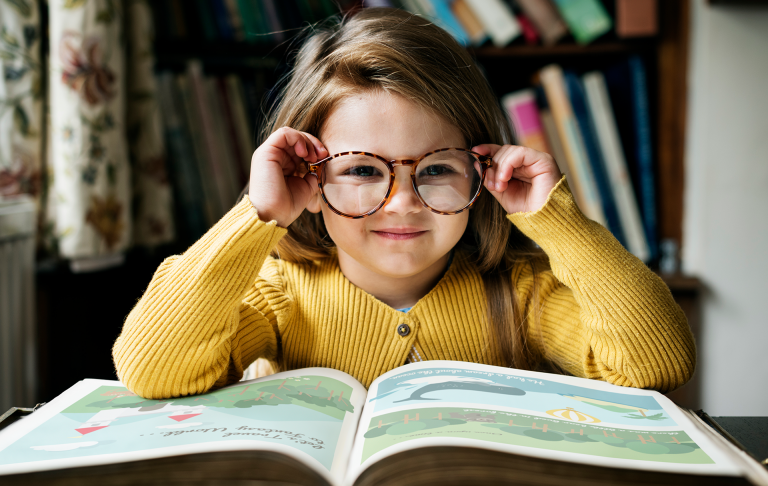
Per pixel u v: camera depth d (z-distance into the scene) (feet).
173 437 1.52
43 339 4.22
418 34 2.39
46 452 1.44
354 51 2.25
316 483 1.31
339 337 2.37
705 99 4.24
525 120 4.46
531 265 2.61
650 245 4.54
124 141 4.02
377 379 2.01
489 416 1.62
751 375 4.45
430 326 2.38
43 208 3.84
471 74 2.46
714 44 4.17
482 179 2.22
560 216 2.13
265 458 1.38
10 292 3.30
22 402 3.44
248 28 4.45
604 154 4.43
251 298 2.37
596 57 4.74
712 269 4.38
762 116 4.20
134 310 2.11
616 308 2.07
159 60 4.55
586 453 1.42
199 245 2.11
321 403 1.80
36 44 3.72
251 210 2.06
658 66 4.49
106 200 3.84
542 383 1.91
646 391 1.92
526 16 4.42
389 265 2.19
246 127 4.57
